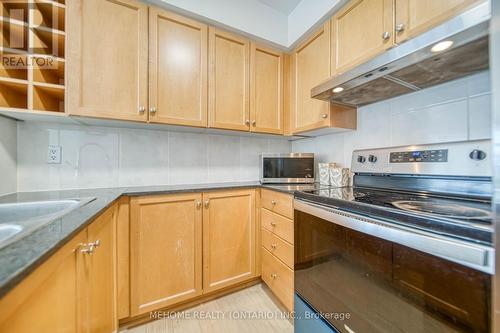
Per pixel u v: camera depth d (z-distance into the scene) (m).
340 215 0.90
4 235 0.70
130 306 1.22
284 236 1.36
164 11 1.35
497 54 0.41
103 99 1.19
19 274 0.37
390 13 1.05
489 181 0.85
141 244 1.25
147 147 1.59
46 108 1.20
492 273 0.47
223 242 1.53
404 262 0.67
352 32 1.25
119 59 1.23
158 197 1.30
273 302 1.52
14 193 1.22
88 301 0.81
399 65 0.89
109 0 1.20
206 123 1.49
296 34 1.68
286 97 1.83
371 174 1.32
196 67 1.45
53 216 0.77
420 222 0.62
